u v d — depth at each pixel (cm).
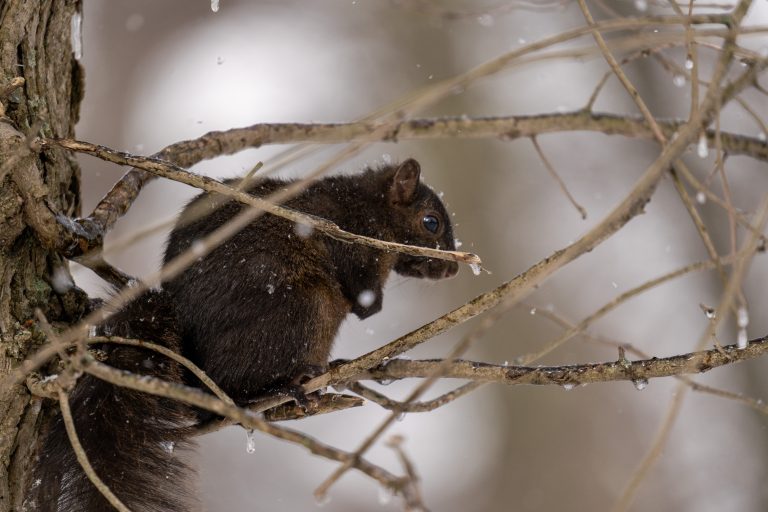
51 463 654
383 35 2053
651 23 612
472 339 495
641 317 1809
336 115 1972
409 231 1001
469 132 845
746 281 1653
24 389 633
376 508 1552
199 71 1939
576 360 1828
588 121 872
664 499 1599
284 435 473
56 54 709
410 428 1702
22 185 628
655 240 1861
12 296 641
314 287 809
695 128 568
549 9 1042
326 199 945
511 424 1833
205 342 750
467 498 1714
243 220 562
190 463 717
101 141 1848
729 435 1606
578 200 1962
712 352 647
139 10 1978
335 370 693
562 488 1788
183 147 749
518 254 1934
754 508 1512
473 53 2033
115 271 731
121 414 671
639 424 1783
